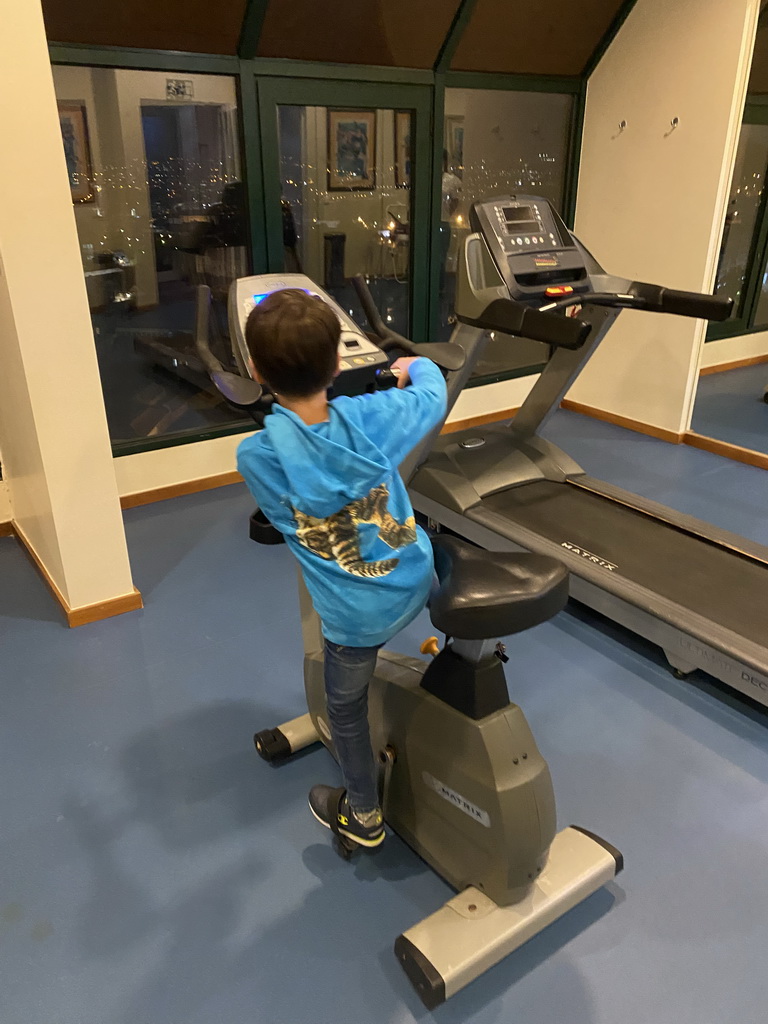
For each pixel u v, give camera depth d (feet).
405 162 13.92
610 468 13.78
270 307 4.35
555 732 7.52
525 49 13.82
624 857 6.14
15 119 7.17
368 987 5.21
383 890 5.92
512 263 9.39
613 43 14.33
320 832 6.46
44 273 7.75
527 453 11.66
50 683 8.29
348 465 4.36
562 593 4.47
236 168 12.25
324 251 13.94
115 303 13.26
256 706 7.93
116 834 6.44
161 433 12.93
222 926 5.65
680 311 9.37
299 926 5.65
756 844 6.27
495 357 16.76
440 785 5.30
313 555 4.62
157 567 10.66
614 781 6.91
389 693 5.69
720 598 8.37
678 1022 4.96
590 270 10.10
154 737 7.52
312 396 4.50
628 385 15.69
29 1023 5.00
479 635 4.32
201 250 12.98
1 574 10.54
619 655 8.77
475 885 5.45
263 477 4.45
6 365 8.89
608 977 5.25
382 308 15.23
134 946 5.50
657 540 9.70
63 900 5.86
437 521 11.12
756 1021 4.96
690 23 12.95
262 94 11.76
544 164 15.69
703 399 15.02
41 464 8.54
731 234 13.85
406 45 12.66
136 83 11.16
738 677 7.49
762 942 5.48
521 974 5.28
